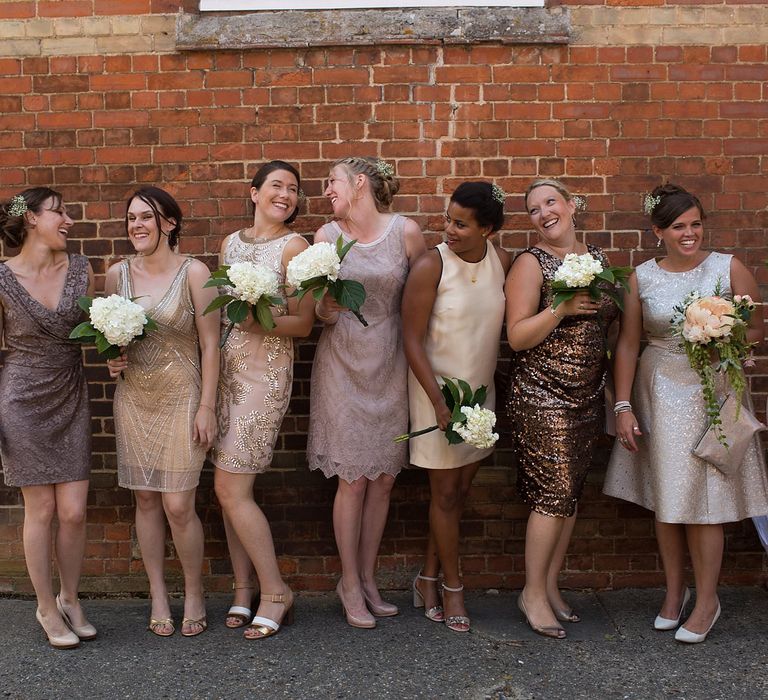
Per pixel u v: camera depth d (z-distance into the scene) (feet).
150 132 14.71
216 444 12.90
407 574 14.87
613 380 13.44
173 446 12.70
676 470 12.52
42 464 12.39
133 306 11.89
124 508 14.96
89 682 11.66
